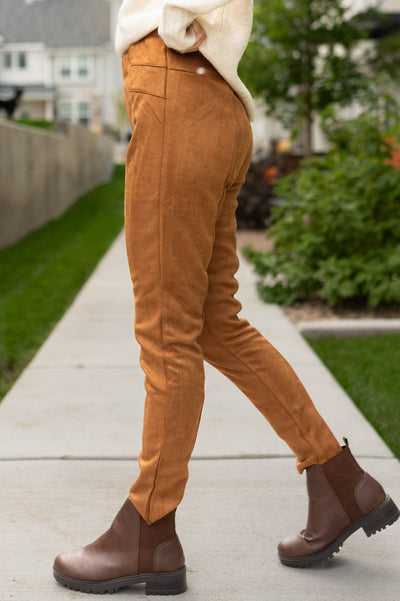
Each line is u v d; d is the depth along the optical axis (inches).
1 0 1868.8
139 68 62.6
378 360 160.2
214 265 68.8
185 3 58.6
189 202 62.3
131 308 213.2
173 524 67.4
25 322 195.6
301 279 209.2
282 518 84.9
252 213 417.1
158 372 64.4
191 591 69.3
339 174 211.3
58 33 1835.6
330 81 472.4
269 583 70.7
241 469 99.2
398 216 207.3
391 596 68.4
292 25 456.8
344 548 77.7
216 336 69.0
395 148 208.2
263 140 900.6
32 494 91.9
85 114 1829.5
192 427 64.9
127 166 64.1
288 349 165.0
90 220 463.8
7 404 128.0
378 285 205.0
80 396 132.6
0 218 334.0
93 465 101.1
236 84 64.4
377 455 103.3
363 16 463.8
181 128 61.5
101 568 68.1
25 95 1792.6
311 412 69.8
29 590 70.0
